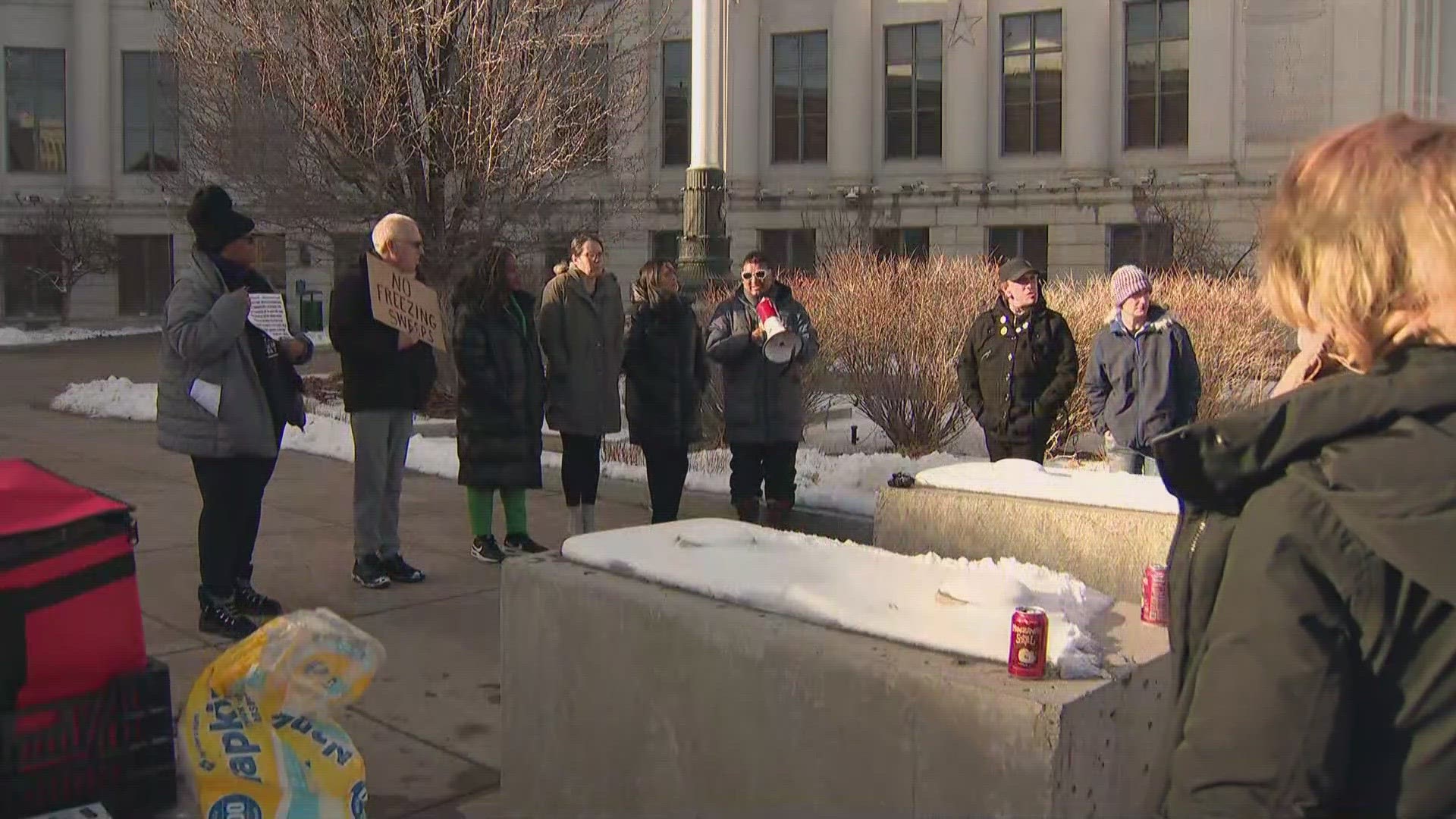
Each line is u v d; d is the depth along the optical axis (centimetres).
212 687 309
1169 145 2908
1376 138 153
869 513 829
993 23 3064
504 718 352
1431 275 144
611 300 718
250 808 300
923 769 257
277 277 3472
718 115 1230
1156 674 270
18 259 3778
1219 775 143
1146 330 754
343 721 459
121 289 3794
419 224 1347
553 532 801
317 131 1308
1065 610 301
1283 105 2630
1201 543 159
